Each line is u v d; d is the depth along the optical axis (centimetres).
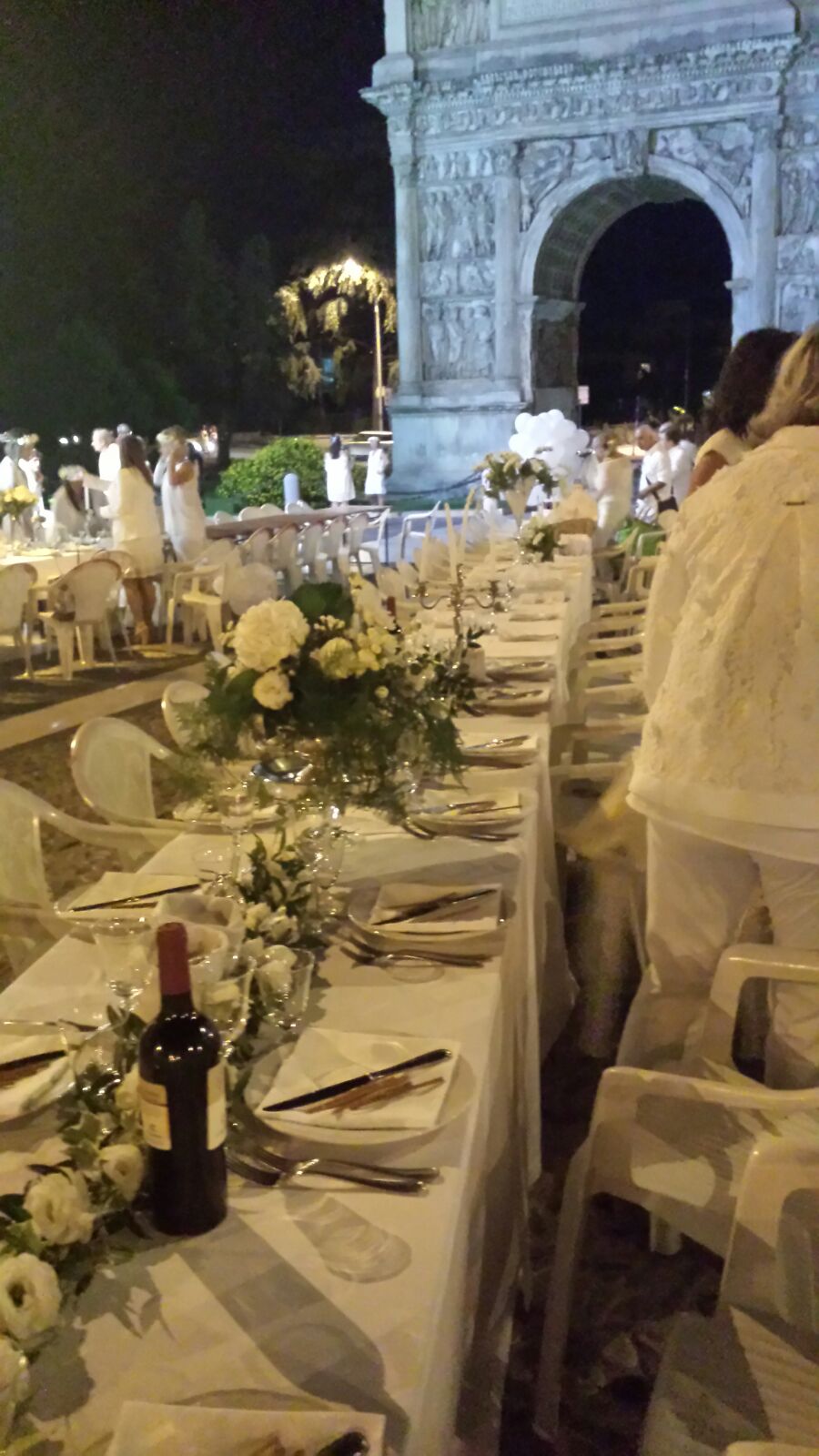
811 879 243
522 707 402
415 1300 133
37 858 317
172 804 557
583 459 1322
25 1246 125
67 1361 125
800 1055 254
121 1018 156
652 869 268
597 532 1161
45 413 3209
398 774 236
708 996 268
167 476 1133
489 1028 193
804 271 2217
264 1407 119
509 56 2333
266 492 2091
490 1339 199
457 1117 167
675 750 249
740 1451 142
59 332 3234
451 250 2512
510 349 2486
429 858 270
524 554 767
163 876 257
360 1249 141
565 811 439
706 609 246
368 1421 113
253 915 210
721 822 241
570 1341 247
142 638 1077
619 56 2236
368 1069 176
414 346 2575
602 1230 281
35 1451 114
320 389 4091
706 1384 175
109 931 189
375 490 2300
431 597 629
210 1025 142
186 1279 136
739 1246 189
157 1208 142
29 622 933
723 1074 251
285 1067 177
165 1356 125
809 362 247
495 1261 207
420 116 2448
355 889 252
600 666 611
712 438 419
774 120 2169
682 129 2269
